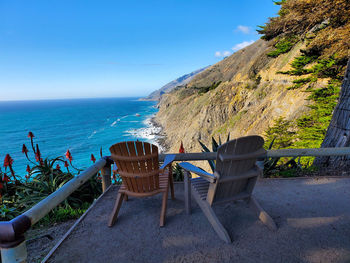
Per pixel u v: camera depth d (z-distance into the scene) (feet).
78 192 13.08
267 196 9.72
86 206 12.25
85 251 6.43
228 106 135.95
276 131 45.29
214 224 6.95
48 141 206.90
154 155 7.32
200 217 8.09
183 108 237.86
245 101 131.34
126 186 7.92
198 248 6.41
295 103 68.44
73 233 7.32
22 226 4.52
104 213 8.65
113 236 7.11
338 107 14.34
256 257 5.98
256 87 126.31
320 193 9.90
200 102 186.09
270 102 92.63
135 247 6.55
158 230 7.36
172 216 8.24
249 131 87.25
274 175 13.71
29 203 11.37
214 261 5.88
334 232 7.00
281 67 96.89
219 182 6.53
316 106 34.63
